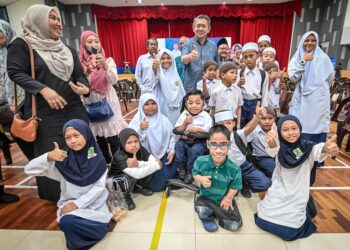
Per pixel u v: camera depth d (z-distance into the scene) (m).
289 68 2.12
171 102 2.16
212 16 7.50
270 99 2.60
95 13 7.20
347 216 1.46
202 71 2.20
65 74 1.44
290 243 1.24
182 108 2.23
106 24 7.63
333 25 6.50
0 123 1.93
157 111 1.87
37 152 1.49
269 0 6.98
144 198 1.72
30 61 1.34
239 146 1.64
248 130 1.60
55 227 1.43
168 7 7.40
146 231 1.36
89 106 1.96
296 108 2.12
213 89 2.06
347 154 2.47
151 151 1.84
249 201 1.64
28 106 1.44
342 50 6.22
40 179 1.57
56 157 1.18
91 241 1.25
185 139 1.85
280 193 1.30
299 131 1.23
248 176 1.67
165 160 1.86
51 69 1.38
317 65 1.94
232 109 1.95
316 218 1.44
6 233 1.39
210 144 1.31
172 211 1.54
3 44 1.80
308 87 1.97
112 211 1.47
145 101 1.80
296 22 7.14
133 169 1.53
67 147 1.31
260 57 3.11
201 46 2.26
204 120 1.84
